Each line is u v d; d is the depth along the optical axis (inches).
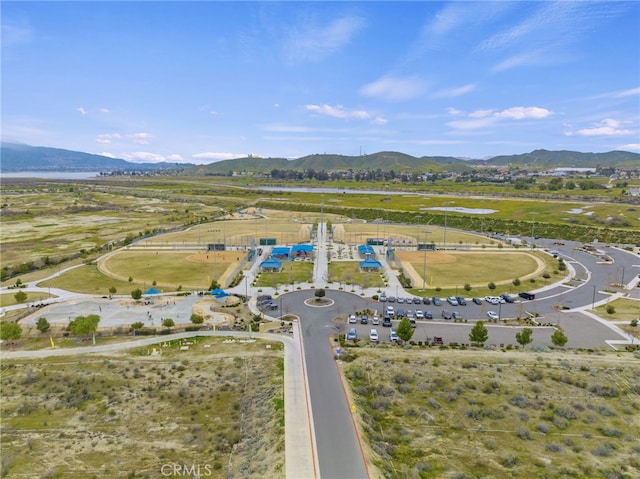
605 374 2372.0
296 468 1592.0
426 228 7736.2
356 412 1989.4
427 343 2869.1
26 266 4859.7
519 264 5073.8
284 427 1868.8
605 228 7126.0
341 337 2945.4
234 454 1740.9
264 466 1616.6
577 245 6245.1
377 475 1557.6
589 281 4407.0
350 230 7406.5
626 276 4581.7
